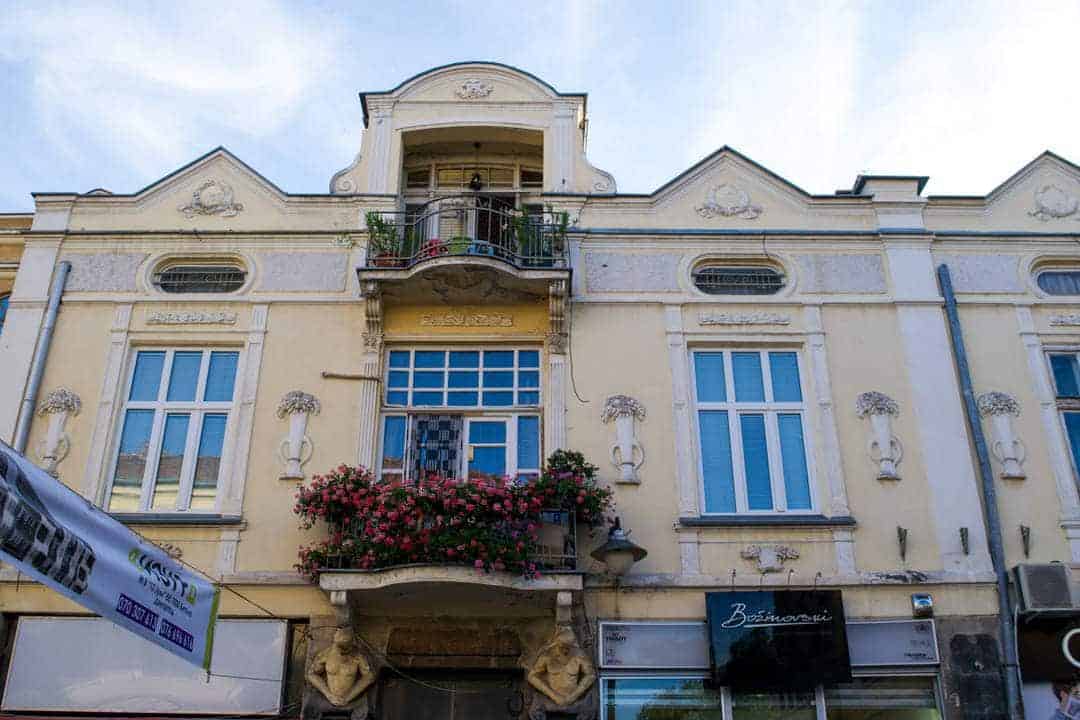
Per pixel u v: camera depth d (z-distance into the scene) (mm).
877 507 10953
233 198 12805
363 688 10039
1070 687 10180
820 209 12812
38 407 11359
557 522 10445
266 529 10742
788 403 11672
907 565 10633
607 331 11906
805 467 11359
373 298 11742
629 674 10188
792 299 12141
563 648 10141
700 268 12555
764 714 10109
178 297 12055
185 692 10070
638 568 10586
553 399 11477
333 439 11273
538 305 12125
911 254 12430
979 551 10719
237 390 11547
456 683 10516
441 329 11977
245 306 12031
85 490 10938
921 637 10305
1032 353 11867
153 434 11391
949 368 11727
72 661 10164
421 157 13891
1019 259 12469
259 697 10070
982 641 10312
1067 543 10789
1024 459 11227
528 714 10148
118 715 9938
